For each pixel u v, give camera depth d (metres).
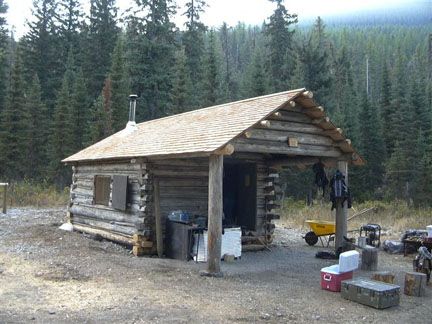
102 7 53.09
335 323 7.51
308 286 10.07
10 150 35.66
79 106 39.44
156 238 13.12
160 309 7.67
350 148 13.30
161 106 42.09
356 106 49.97
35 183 33.16
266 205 15.27
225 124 11.90
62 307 7.61
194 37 51.97
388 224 22.84
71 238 14.98
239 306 8.12
